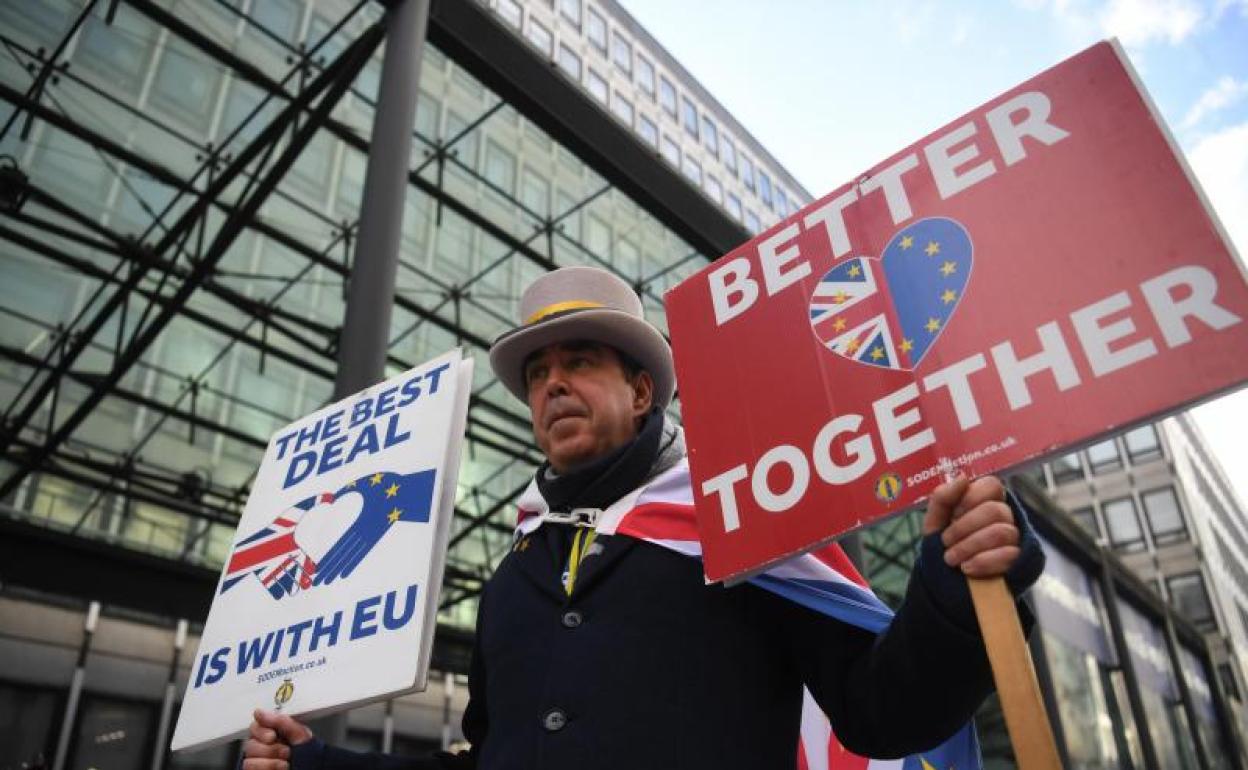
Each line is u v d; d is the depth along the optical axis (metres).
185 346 11.27
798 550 1.21
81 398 10.86
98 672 13.45
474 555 14.32
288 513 1.91
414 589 1.59
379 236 5.70
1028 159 1.22
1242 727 24.22
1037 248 1.16
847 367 1.28
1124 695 15.55
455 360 1.90
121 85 9.52
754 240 1.50
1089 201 1.14
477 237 12.75
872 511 1.17
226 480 11.77
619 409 1.72
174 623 14.59
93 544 9.84
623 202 14.50
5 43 8.09
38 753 12.36
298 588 1.76
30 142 9.31
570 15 19.98
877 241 1.34
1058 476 30.53
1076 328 1.09
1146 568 27.88
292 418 11.99
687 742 1.25
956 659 1.05
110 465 10.52
